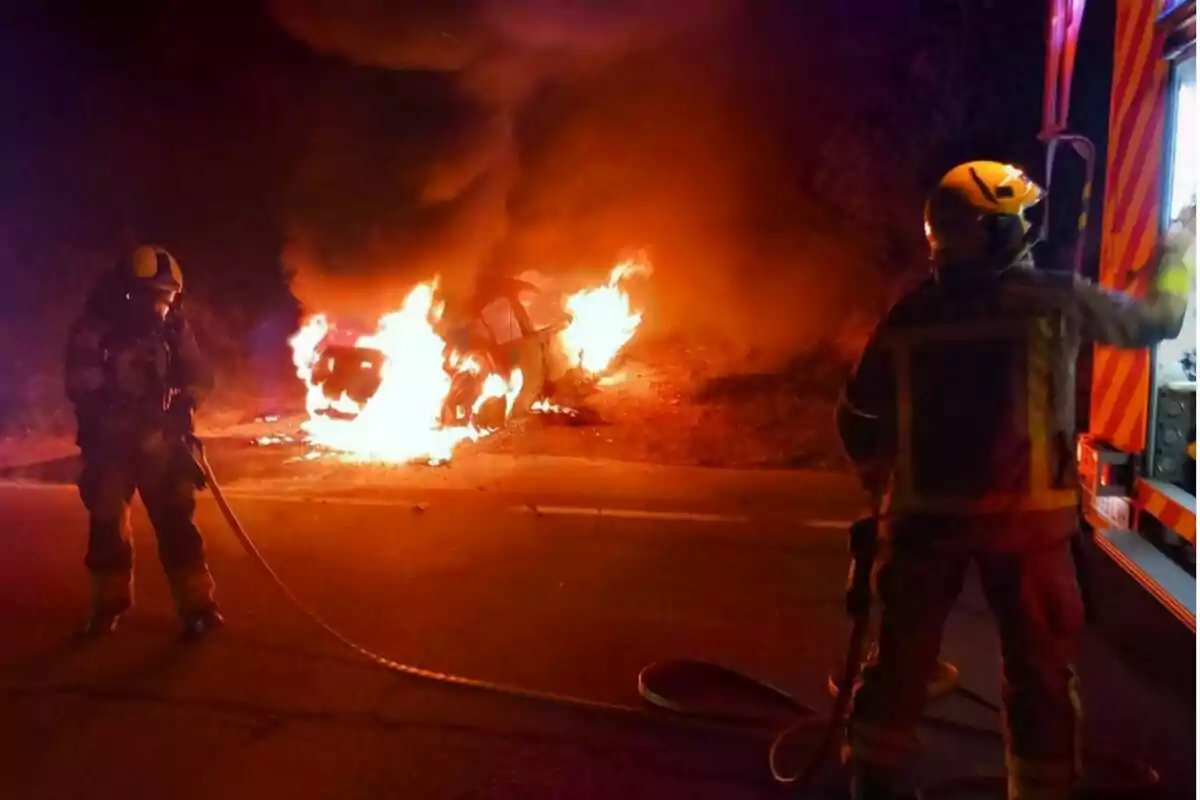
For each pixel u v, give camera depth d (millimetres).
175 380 4926
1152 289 3227
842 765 3746
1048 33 5457
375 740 3990
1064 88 5395
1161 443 4898
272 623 5180
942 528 3104
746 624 5105
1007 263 3121
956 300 3135
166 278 4848
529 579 5770
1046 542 3055
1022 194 3107
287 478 8070
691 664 4531
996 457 3061
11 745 3982
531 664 4672
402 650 4840
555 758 3840
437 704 4281
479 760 3828
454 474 8094
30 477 8305
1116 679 4461
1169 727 4047
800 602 5375
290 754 3895
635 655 4762
